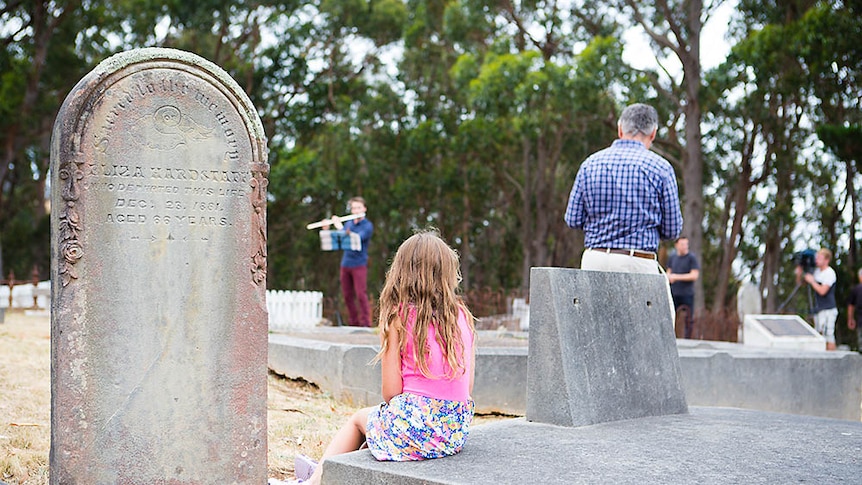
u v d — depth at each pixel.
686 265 14.52
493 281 43.78
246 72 34.41
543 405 5.07
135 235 4.27
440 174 36.06
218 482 4.47
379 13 35.97
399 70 37.12
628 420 5.23
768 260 35.41
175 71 4.33
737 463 4.03
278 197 34.00
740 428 4.99
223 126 4.45
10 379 7.62
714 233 42.50
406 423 3.95
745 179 34.12
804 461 4.10
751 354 8.91
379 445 3.98
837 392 9.42
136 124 4.25
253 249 4.54
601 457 4.10
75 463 4.16
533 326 5.16
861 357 9.65
